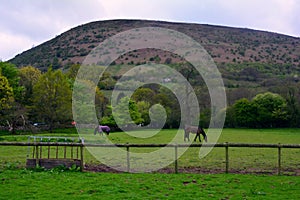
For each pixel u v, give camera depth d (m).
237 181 11.80
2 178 11.56
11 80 50.59
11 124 44.19
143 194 9.73
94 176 12.41
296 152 21.97
